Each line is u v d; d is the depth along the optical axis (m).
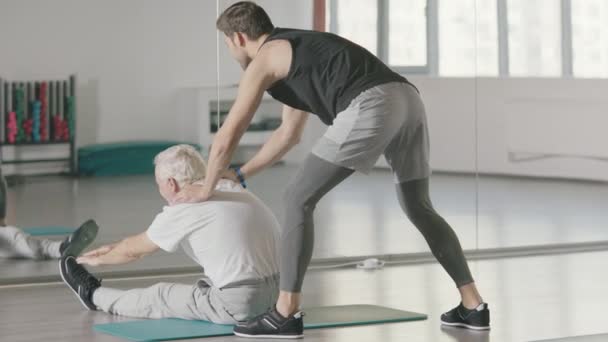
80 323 3.83
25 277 4.79
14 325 3.80
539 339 3.68
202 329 3.66
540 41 6.49
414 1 5.77
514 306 4.34
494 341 3.61
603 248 6.25
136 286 4.77
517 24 6.35
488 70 6.21
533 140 6.46
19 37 10.66
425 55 5.84
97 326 3.74
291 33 3.50
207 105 11.32
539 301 4.46
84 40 11.11
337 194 5.47
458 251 3.77
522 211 6.22
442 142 5.96
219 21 3.60
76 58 11.06
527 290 4.75
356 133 3.43
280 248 3.53
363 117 3.42
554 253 6.06
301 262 3.50
